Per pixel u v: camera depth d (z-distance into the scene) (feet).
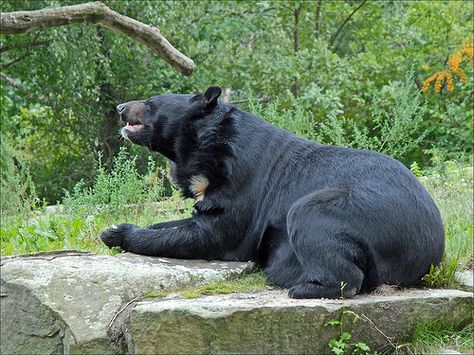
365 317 28.22
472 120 100.99
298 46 137.80
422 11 129.49
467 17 132.05
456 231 44.78
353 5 146.10
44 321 28.07
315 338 27.53
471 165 70.79
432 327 29.81
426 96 116.78
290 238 29.73
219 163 33.19
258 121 34.14
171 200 54.75
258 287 31.07
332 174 31.17
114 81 107.96
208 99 34.30
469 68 113.09
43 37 96.58
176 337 26.17
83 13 56.95
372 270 29.53
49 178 111.75
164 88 112.47
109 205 49.80
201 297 29.01
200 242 32.91
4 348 28.86
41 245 40.93
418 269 30.76
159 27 100.32
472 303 30.94
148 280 29.43
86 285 28.45
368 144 55.52
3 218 54.54
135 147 103.40
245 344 26.76
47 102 110.32
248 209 32.76
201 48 113.50
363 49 162.50
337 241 28.81
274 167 32.76
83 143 114.21
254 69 120.78
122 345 27.27
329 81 120.37
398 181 30.27
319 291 28.81
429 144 108.17
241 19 118.42
